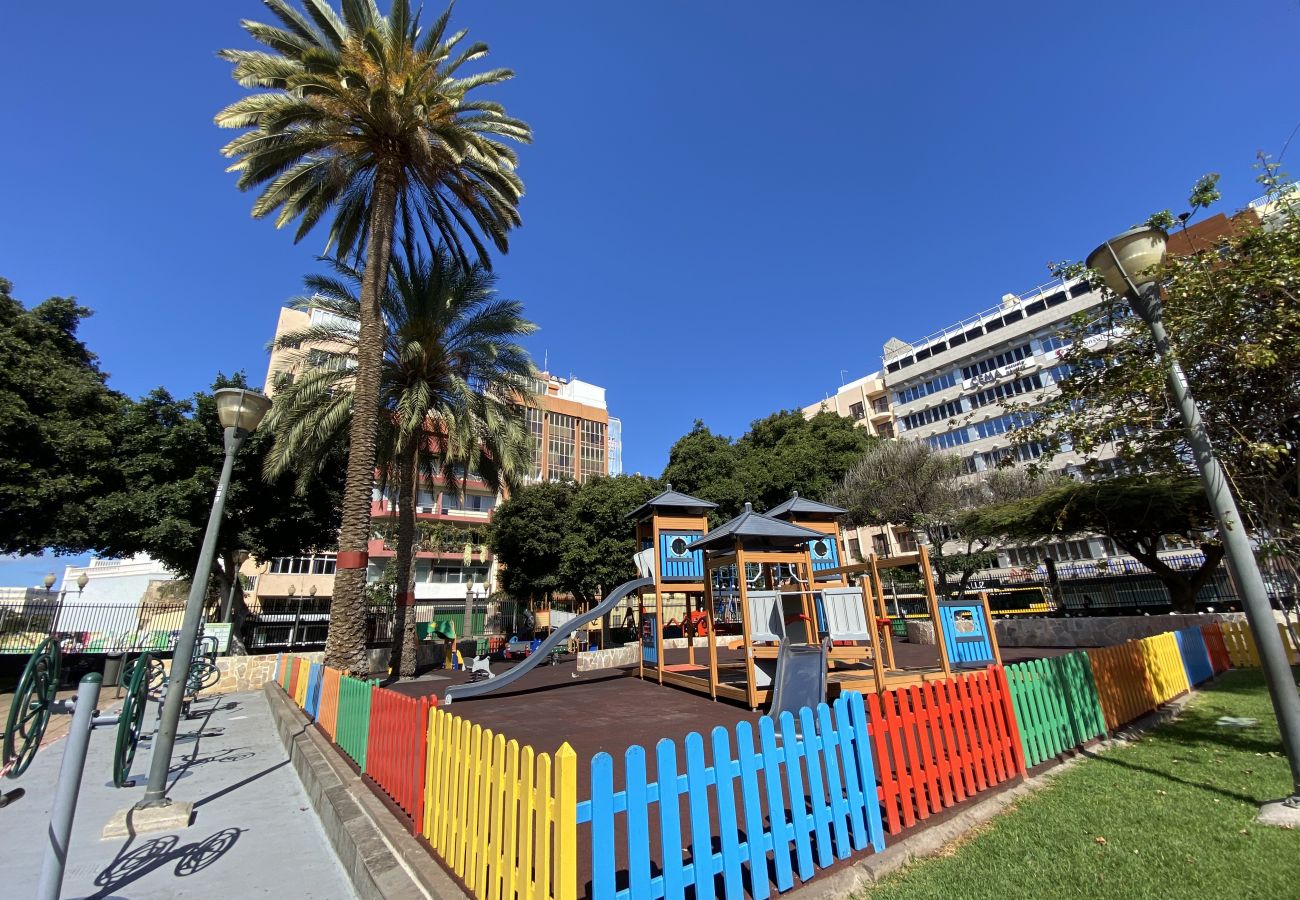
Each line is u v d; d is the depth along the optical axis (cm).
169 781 684
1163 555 3177
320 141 1470
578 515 3225
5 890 400
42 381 1766
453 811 373
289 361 2175
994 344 4634
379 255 1491
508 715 953
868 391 5678
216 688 1505
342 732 698
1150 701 768
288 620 2842
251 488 2050
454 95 1498
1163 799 456
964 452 4750
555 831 279
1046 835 404
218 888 405
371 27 1391
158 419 2047
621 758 646
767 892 326
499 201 1688
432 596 4322
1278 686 438
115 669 1402
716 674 1059
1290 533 598
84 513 1800
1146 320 527
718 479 3353
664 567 1366
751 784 343
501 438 1856
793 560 1064
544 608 3781
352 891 399
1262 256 576
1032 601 2738
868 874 361
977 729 503
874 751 509
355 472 1371
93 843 490
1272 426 614
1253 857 354
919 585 3147
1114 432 698
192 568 2177
